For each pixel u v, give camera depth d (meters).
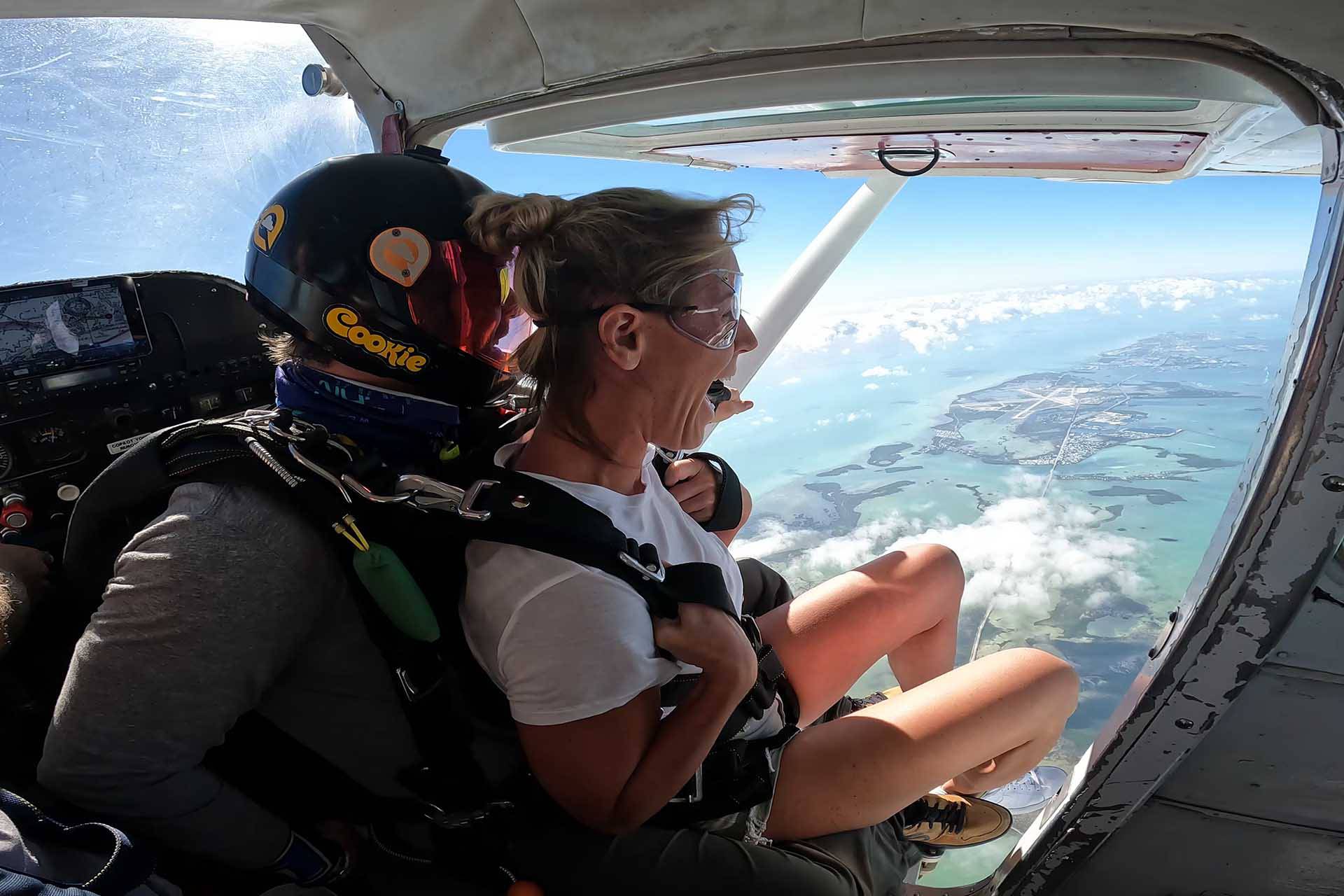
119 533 0.98
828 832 1.18
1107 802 1.14
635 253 0.88
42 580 1.35
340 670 0.93
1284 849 1.13
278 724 0.98
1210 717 1.00
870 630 1.40
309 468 0.83
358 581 0.85
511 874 1.05
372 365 0.94
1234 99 0.84
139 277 1.68
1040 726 1.28
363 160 0.98
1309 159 1.34
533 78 1.26
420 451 0.99
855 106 1.33
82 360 1.63
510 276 1.02
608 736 0.88
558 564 0.86
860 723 1.21
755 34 0.98
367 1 1.32
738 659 0.91
